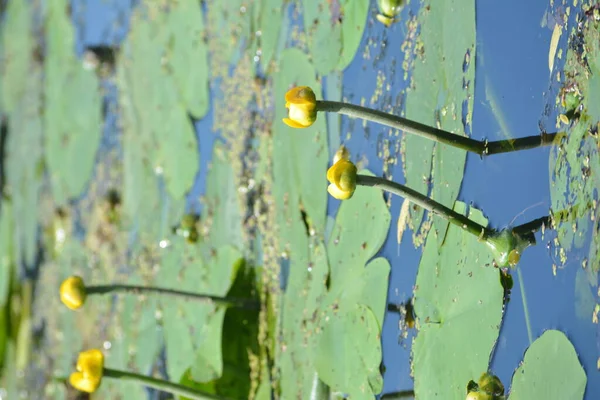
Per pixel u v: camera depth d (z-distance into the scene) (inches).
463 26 85.0
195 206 108.3
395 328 87.5
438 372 84.1
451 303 83.9
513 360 81.0
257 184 101.3
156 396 108.9
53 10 154.5
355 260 91.0
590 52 79.2
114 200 127.7
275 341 97.2
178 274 108.7
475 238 82.8
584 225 79.0
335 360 91.4
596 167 78.5
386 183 82.4
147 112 120.0
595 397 77.6
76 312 134.5
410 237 87.4
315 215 94.7
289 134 98.0
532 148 81.7
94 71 137.9
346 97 94.0
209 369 100.8
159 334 109.0
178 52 113.3
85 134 139.4
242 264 101.6
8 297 159.8
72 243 141.4
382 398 87.9
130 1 128.6
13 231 164.1
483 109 83.9
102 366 92.3
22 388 153.9
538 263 80.7
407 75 89.2
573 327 78.9
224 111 106.2
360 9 92.8
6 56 173.0
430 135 83.0
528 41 82.4
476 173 83.8
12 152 167.8
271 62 100.9
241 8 104.7
